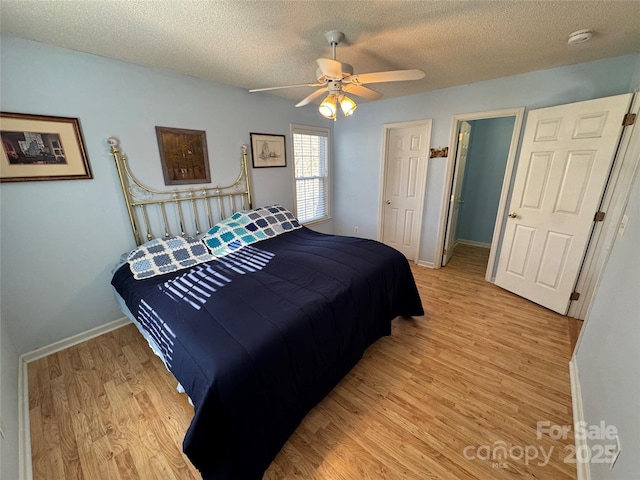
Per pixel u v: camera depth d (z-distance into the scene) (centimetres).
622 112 205
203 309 156
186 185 274
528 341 221
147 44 191
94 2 141
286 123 365
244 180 326
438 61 232
